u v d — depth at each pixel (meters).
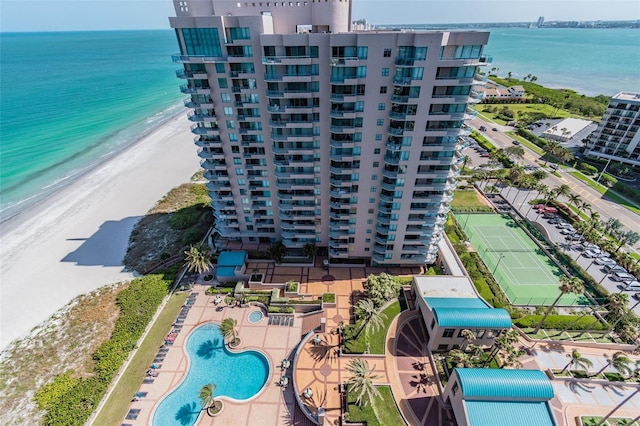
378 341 58.09
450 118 52.69
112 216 99.62
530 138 150.62
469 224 92.38
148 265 79.19
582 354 56.50
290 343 59.47
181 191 112.62
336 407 49.09
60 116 180.12
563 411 48.47
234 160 67.25
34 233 92.31
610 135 126.56
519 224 91.75
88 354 58.94
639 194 101.50
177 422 48.38
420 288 62.56
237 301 67.31
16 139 148.12
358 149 58.69
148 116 188.88
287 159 63.91
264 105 59.50
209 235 87.00
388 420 47.16
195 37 53.94
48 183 117.44
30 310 68.69
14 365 57.78
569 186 110.88
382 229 67.12
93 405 50.34
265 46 52.19
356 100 53.50
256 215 75.06
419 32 46.47
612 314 60.31
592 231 80.12
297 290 67.31
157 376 54.25
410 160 57.22
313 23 57.59
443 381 51.81
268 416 49.03
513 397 42.34
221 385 53.25
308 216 71.19
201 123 63.19
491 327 53.00
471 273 71.88
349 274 72.81
